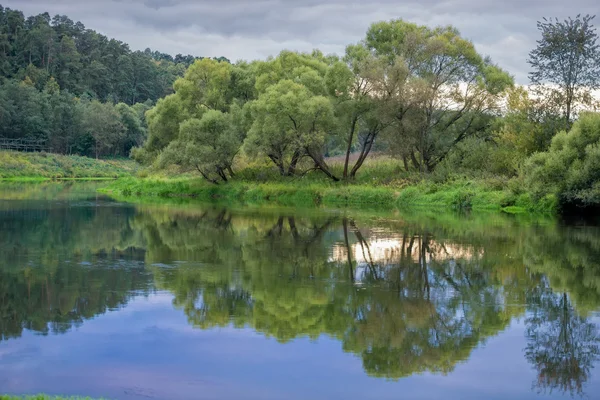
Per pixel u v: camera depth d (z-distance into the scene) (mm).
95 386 9711
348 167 53781
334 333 12477
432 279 17250
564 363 10938
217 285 16281
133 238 24750
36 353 11203
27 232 25859
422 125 45031
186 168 52719
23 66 154750
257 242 23797
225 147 50375
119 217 33156
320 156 50094
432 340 12148
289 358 11055
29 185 68250
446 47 44031
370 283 16688
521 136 40406
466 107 46094
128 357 11016
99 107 119625
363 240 24359
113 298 14898
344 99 47438
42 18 175875
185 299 14844
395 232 26766
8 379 9969
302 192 46750
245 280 16891
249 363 10789
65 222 30141
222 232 26859
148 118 64625
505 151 41656
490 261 19922
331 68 47250
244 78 57781
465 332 12656
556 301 15031
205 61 57344
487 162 42844
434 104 45656
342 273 17938
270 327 12781
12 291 15391
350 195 44375
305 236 25547
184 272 17844
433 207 39719
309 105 44719
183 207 40281
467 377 10344
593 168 32062
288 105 44812
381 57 45219
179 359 10938
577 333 12664
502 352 11570
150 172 66000
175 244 23188
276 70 53219
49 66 155875
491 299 15188
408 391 9719
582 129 33719
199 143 50406
